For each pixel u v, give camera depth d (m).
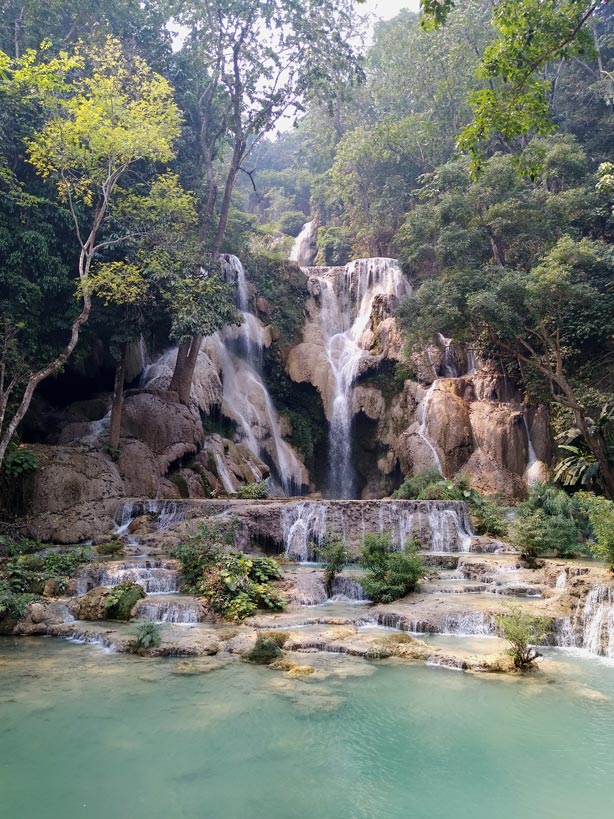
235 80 26.84
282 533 17.14
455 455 24.28
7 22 23.09
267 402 28.53
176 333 20.86
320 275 34.53
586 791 5.75
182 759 6.36
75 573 13.80
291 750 6.57
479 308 21.14
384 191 37.59
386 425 27.95
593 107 32.03
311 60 26.33
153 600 12.44
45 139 17.31
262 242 38.06
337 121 44.69
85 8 25.91
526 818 5.30
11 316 18.08
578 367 23.95
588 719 7.36
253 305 30.42
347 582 13.90
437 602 12.29
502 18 11.78
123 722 7.26
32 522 16.98
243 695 8.09
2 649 10.36
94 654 10.04
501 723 7.26
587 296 21.28
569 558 15.43
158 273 19.88
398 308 24.44
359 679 8.73
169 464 21.67
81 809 5.43
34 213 19.34
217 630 11.15
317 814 5.35
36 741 6.75
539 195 25.50
